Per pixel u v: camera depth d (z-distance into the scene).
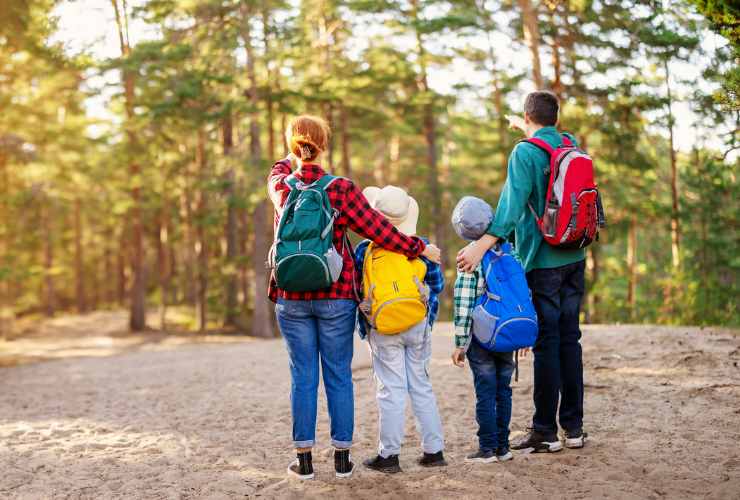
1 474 4.65
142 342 26.11
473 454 4.14
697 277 13.75
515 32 21.62
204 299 29.42
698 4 5.36
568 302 4.18
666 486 3.53
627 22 16.97
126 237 44.97
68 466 4.82
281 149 33.06
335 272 3.72
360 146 40.50
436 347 9.46
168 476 4.40
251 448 5.06
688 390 5.43
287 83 27.64
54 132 26.86
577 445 4.20
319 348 3.99
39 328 34.47
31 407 8.02
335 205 3.80
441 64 29.30
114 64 22.39
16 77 22.67
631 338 7.70
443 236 32.12
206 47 25.75
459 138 35.12
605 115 19.53
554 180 3.92
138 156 26.95
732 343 6.95
